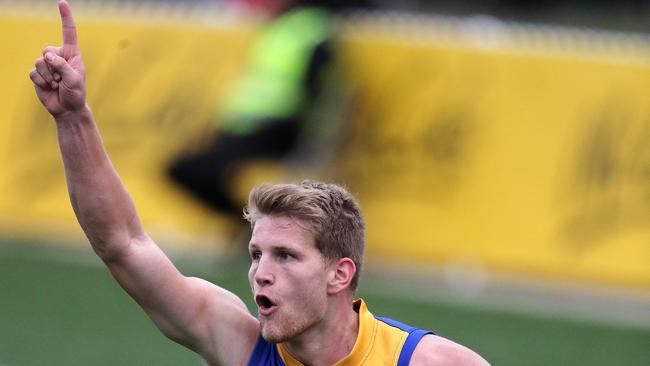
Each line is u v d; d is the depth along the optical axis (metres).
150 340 29.58
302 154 36.28
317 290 12.71
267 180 36.09
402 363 13.10
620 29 66.06
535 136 35.50
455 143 35.81
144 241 13.33
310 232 12.64
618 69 35.38
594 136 35.25
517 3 66.88
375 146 36.22
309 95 35.59
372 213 36.12
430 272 35.84
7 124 39.03
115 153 37.81
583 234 34.94
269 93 35.53
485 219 35.50
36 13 39.47
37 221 38.69
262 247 12.70
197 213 37.31
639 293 34.78
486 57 35.91
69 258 37.28
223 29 37.62
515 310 33.50
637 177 34.78
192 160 35.41
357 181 36.28
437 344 13.23
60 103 12.73
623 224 34.72
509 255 35.25
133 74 38.06
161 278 13.26
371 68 36.34
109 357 28.05
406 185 36.00
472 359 13.20
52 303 32.56
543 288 35.38
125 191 13.18
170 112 37.62
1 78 39.31
